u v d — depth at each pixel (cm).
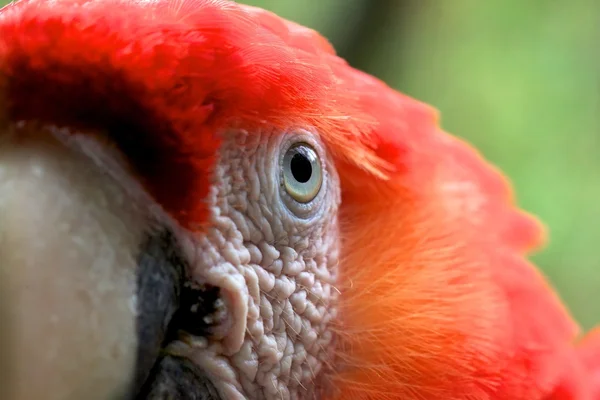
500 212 44
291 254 39
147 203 37
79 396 36
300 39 39
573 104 82
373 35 84
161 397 37
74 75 36
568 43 82
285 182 38
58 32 36
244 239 38
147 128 36
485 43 84
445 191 42
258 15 39
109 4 36
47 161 36
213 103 37
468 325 40
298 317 39
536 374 42
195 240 37
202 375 38
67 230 36
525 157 83
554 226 81
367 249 40
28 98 36
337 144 39
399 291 40
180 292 37
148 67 36
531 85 83
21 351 36
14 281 36
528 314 42
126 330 36
